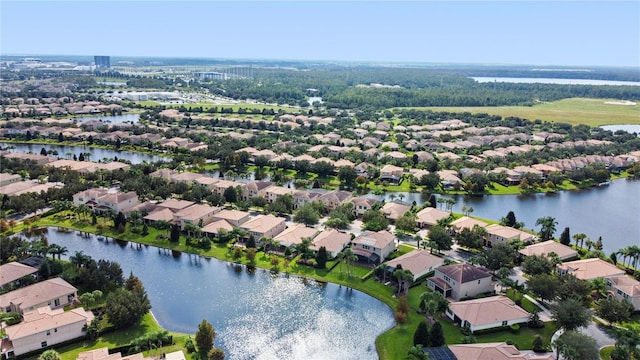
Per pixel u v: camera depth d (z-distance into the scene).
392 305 133.88
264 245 167.38
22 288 129.38
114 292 129.88
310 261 159.62
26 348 107.06
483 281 136.12
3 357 104.56
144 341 105.56
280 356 112.12
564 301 120.81
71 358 106.12
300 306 134.50
